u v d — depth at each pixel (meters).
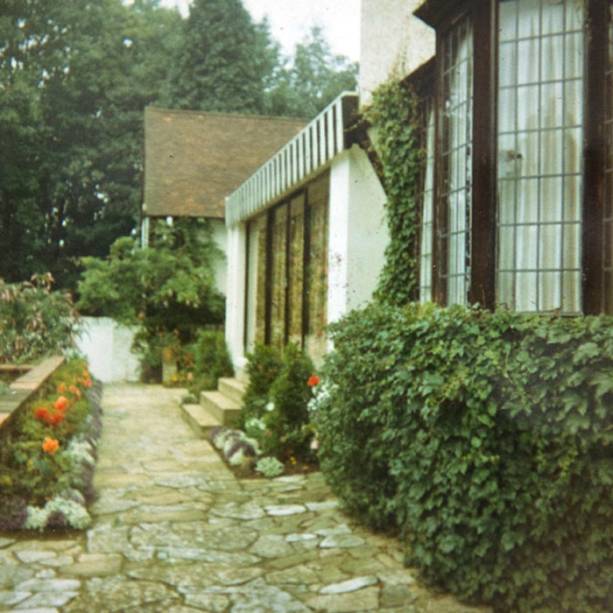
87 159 29.38
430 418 4.74
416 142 7.82
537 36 5.78
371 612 4.48
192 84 34.06
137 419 12.58
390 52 8.62
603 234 5.50
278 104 38.56
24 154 27.97
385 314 6.11
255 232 15.22
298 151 10.80
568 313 5.66
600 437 3.91
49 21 30.05
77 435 9.02
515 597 4.38
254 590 4.83
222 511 6.75
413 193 7.80
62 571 5.16
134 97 31.44
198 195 21.38
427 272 7.57
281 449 8.64
